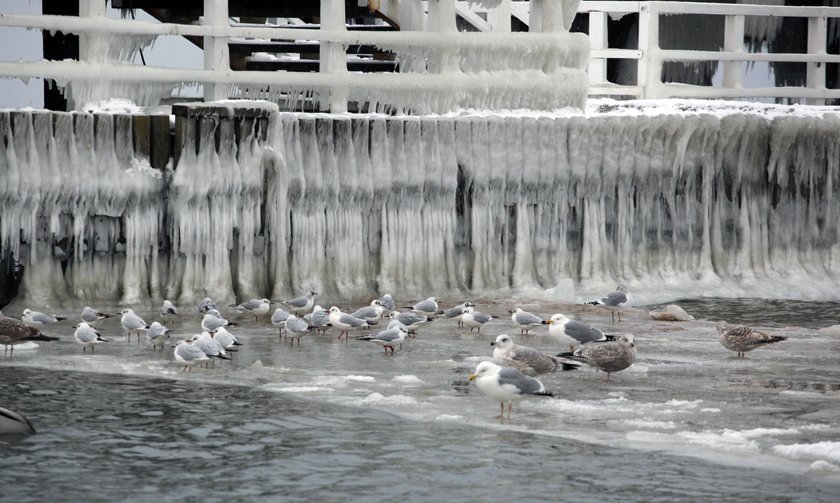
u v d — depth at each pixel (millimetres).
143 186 20219
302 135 21625
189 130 20375
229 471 11508
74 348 17297
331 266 21984
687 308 22984
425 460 11883
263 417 13469
